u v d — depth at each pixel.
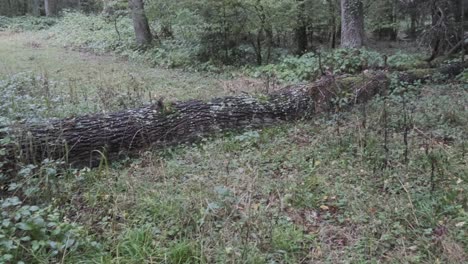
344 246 3.38
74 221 3.57
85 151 4.73
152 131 5.18
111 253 3.18
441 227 3.41
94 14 25.61
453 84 8.09
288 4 11.93
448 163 4.52
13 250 2.92
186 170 4.65
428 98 6.99
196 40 13.05
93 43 16.36
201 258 3.08
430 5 10.87
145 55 13.49
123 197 3.96
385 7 15.19
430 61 10.08
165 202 3.85
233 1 11.55
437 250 3.20
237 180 4.38
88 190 4.17
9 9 30.47
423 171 4.43
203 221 3.48
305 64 9.94
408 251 3.24
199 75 10.73
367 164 4.67
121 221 3.65
